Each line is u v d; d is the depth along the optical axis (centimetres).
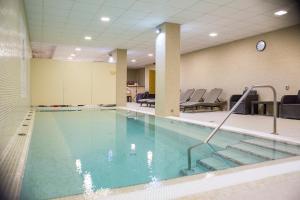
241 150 355
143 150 368
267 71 875
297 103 766
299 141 368
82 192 207
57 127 582
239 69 989
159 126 603
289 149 343
